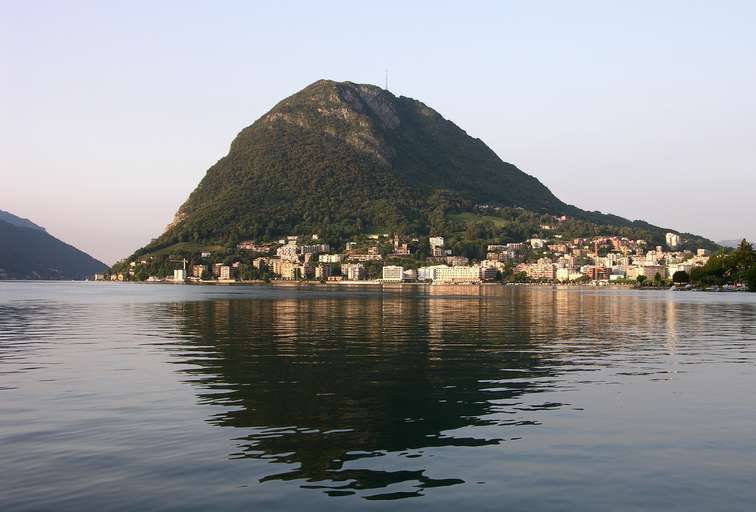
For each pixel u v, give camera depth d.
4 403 29.55
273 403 29.56
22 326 79.31
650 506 16.98
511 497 17.59
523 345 56.34
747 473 19.53
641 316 103.69
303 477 19.16
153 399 30.50
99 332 70.06
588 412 27.81
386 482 18.73
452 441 23.02
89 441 22.95
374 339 61.88
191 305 144.75
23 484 18.59
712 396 31.59
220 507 16.91
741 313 112.31
